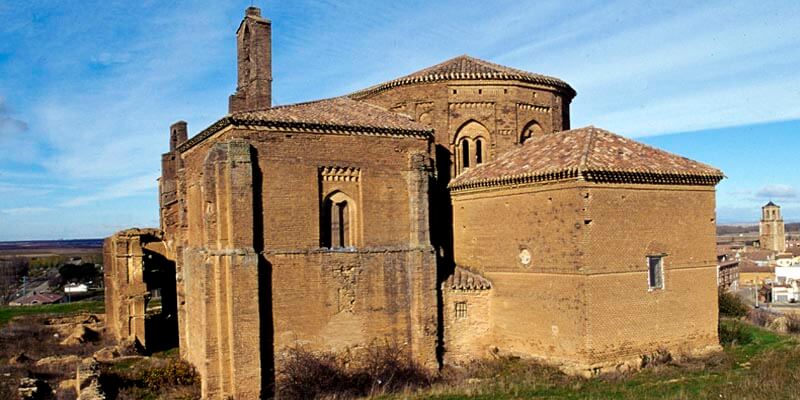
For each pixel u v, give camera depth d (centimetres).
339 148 2717
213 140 2708
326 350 2648
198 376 2775
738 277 12738
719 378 2333
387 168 2827
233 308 2434
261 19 3191
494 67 3553
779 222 18125
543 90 3494
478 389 2319
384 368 2603
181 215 3158
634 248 2622
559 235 2581
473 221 3011
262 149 2558
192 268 2928
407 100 3403
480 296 2898
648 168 2642
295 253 2598
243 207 2478
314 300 2634
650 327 2647
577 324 2502
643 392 2150
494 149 3347
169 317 4366
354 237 2772
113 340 3900
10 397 2453
